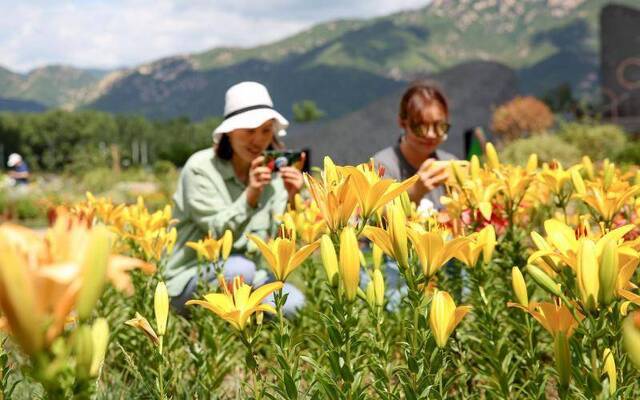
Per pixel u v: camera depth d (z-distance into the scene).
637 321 0.87
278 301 1.34
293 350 1.36
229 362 2.30
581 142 16.19
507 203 2.23
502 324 2.24
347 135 18.92
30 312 0.65
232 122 3.41
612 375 1.20
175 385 1.94
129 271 2.53
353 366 1.33
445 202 2.30
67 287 0.68
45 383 0.71
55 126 127.00
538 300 2.45
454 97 20.52
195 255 3.44
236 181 3.63
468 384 2.08
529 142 14.83
